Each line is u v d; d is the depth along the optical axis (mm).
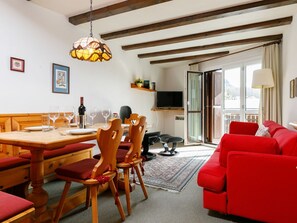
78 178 1638
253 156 1688
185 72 5762
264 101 4277
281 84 4074
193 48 4910
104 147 1614
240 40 4391
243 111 5004
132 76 5336
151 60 6066
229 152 1788
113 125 1648
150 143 4262
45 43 3135
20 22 2793
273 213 1640
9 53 2666
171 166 3631
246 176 1714
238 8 2990
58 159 2607
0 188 1896
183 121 6254
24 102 2842
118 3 2975
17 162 2041
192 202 2266
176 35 4188
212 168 1968
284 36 3824
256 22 3553
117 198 1891
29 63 2908
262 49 4492
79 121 2412
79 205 2176
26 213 1054
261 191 1669
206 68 5891
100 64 4262
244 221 1853
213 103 6000
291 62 3395
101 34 4164
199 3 2951
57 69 3324
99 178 1624
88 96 3955
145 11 3207
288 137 1762
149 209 2105
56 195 2465
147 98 6047
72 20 3459
